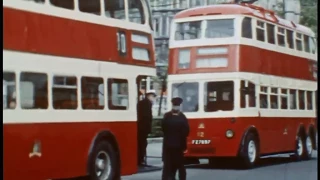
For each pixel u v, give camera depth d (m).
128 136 14.31
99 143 13.38
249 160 19.66
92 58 13.23
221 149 19.16
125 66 14.22
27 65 11.49
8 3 11.18
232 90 19.22
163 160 14.17
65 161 12.38
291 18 55.97
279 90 21.89
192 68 19.55
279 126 21.80
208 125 19.23
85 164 12.96
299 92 23.69
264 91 20.75
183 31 19.91
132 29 14.50
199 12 19.91
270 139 21.09
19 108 11.27
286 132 22.39
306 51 24.48
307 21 55.78
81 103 12.86
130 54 14.38
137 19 14.73
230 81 19.23
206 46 19.55
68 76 12.53
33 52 11.66
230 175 17.80
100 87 13.44
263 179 16.72
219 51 19.42
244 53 19.55
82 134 12.87
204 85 19.38
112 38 13.86
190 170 19.41
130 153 14.40
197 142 19.28
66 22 12.55
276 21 21.94
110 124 13.70
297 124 23.38
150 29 15.10
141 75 14.73
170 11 56.16
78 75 12.80
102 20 13.56
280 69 22.05
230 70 19.27
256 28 20.39
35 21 11.75
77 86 12.77
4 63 10.97
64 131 12.36
